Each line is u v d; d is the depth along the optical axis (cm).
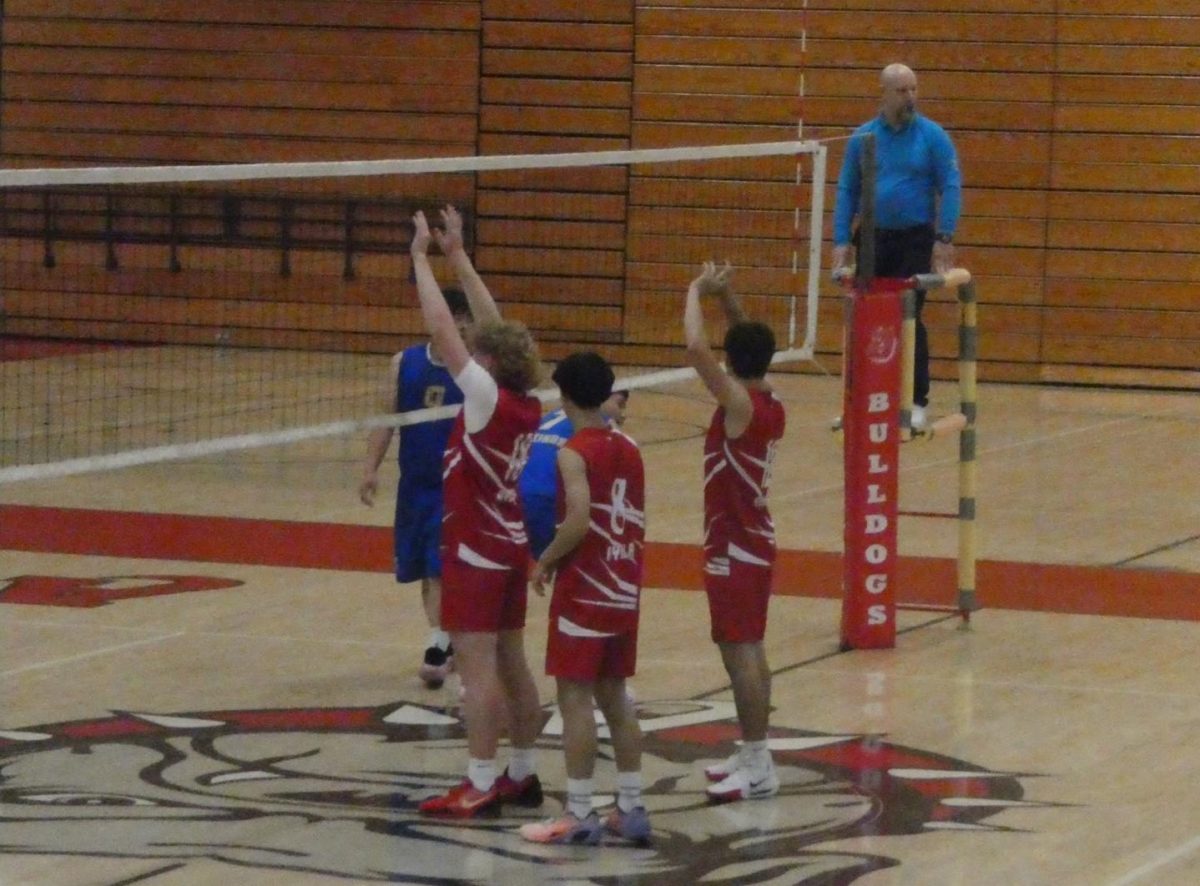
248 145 2466
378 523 1423
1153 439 1878
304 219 2391
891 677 995
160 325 2455
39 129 2511
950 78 2298
